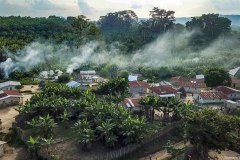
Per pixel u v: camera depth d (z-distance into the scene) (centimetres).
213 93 13175
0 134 10194
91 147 8875
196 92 14800
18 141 9731
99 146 8931
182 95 14038
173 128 10056
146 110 10850
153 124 10312
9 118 11600
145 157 8831
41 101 10925
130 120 9012
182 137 9794
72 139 9425
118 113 9631
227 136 8150
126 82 13125
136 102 11425
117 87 12888
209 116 8400
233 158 8856
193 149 8681
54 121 10575
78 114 10662
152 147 9225
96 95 12788
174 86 15850
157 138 9538
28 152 8994
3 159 8738
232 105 11969
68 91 12119
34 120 9675
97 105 10094
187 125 8475
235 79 16225
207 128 8081
